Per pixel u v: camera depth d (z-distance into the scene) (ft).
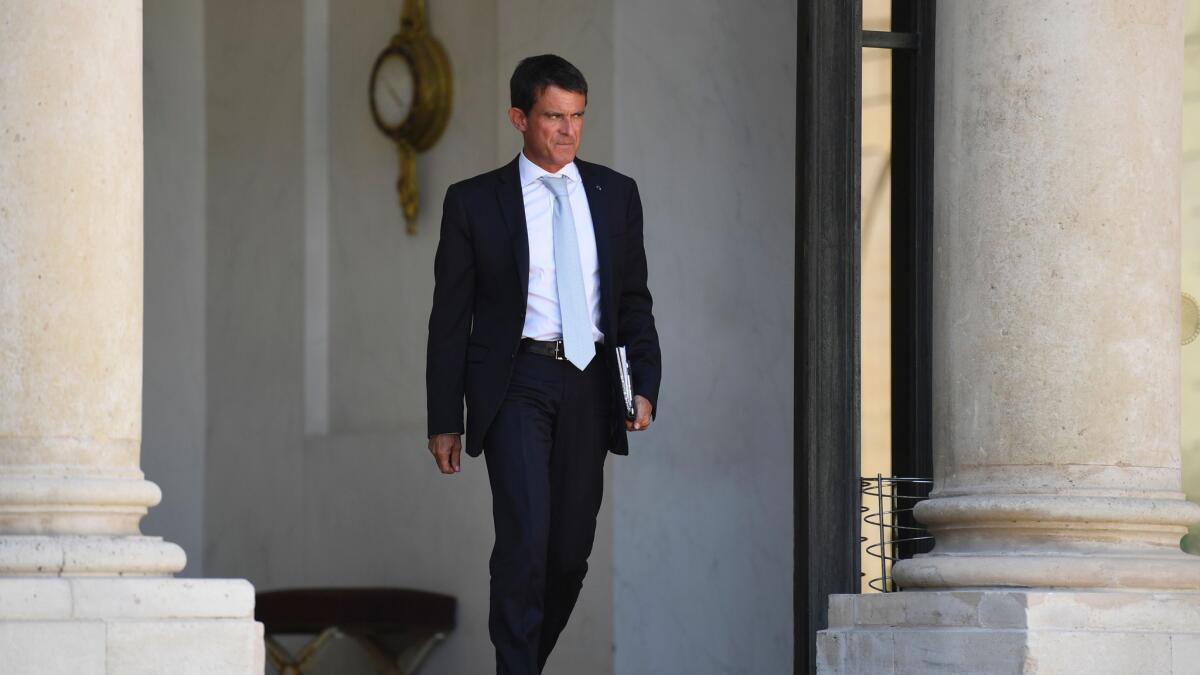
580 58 122.01
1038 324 87.20
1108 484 86.74
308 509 144.05
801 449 97.91
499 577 86.69
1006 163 88.02
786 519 123.75
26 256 75.25
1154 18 88.84
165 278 151.43
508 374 87.10
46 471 74.95
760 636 122.52
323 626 130.62
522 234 87.81
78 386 75.77
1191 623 84.02
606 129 119.75
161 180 151.94
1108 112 87.56
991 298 88.02
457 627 131.03
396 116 136.56
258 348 148.77
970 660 82.99
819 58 98.99
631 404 87.66
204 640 73.41
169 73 153.17
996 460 87.71
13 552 72.59
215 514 151.33
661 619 118.93
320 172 145.59
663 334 119.75
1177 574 84.94
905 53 101.91
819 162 98.53
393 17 139.85
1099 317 86.94
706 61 122.72
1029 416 87.10
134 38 78.43
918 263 100.99
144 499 76.74
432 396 88.53
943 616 84.79
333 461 142.20
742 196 123.44
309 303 145.07
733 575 121.70
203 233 153.17
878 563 104.37
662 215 120.16
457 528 131.64
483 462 129.59
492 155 130.31
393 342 138.72
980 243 88.48
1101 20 87.81
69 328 75.66
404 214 137.90
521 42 127.03
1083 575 84.23
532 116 88.33
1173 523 86.69
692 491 120.37
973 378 88.53
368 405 140.77
